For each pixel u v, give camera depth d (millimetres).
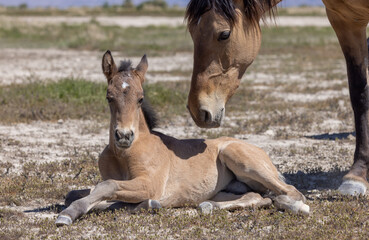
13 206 8352
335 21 8945
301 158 11805
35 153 12156
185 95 19875
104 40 48219
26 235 6883
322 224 7188
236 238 6672
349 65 9195
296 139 13906
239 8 7832
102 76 26922
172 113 17547
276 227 7109
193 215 7645
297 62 34344
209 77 7691
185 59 36625
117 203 7879
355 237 6742
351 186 8609
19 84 21766
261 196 8266
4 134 14273
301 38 49531
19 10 100125
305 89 22859
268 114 17562
